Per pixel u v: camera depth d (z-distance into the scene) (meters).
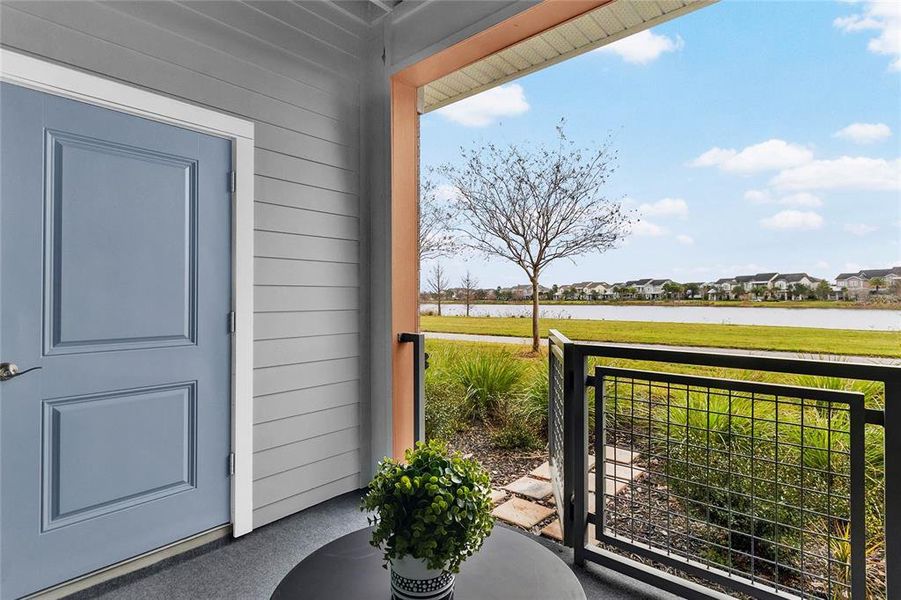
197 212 2.20
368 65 2.99
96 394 1.89
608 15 2.64
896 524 1.35
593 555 2.01
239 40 2.35
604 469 2.01
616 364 3.23
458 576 1.16
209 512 2.24
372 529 1.41
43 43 1.74
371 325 3.01
